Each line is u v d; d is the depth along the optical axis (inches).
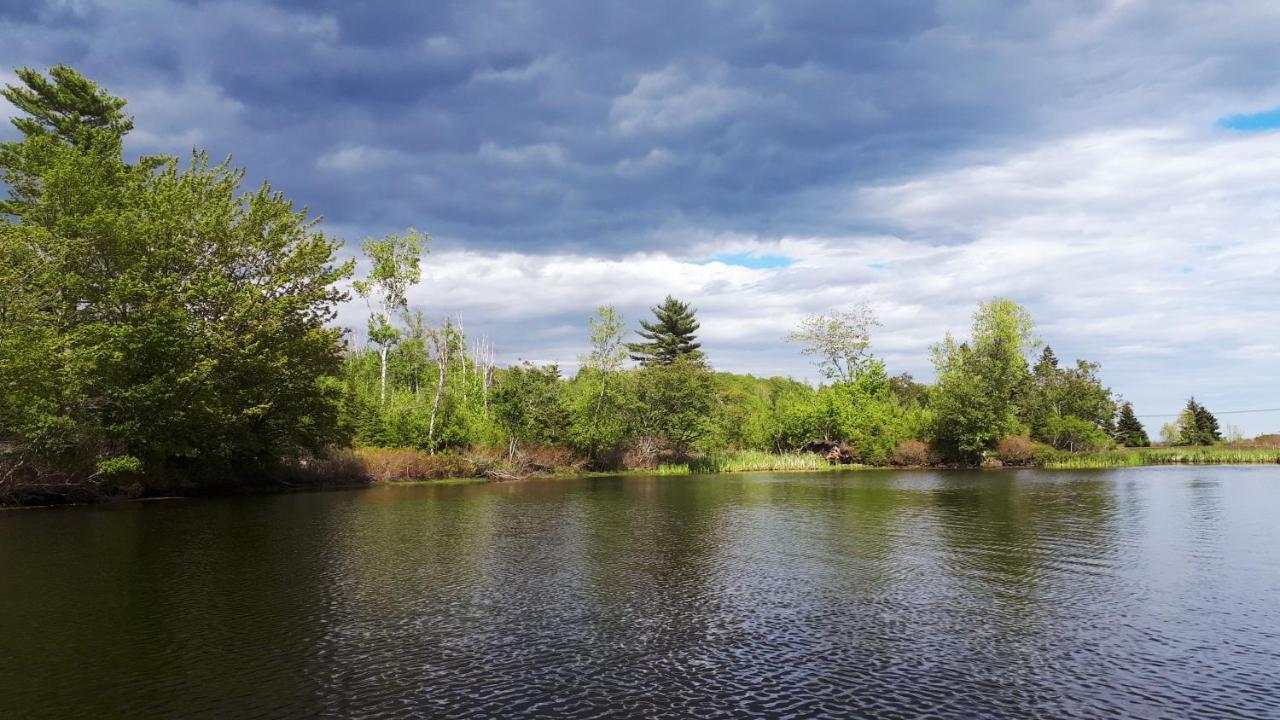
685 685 339.6
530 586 541.6
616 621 447.2
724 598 506.0
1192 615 463.8
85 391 1107.3
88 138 1627.7
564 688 335.0
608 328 2498.8
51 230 1187.3
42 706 311.1
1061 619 453.7
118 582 550.0
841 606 486.0
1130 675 354.6
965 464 2746.1
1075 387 3324.3
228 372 1272.1
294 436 1492.4
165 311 1165.7
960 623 445.4
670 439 2549.2
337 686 335.0
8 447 1021.8
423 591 524.1
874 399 3105.3
